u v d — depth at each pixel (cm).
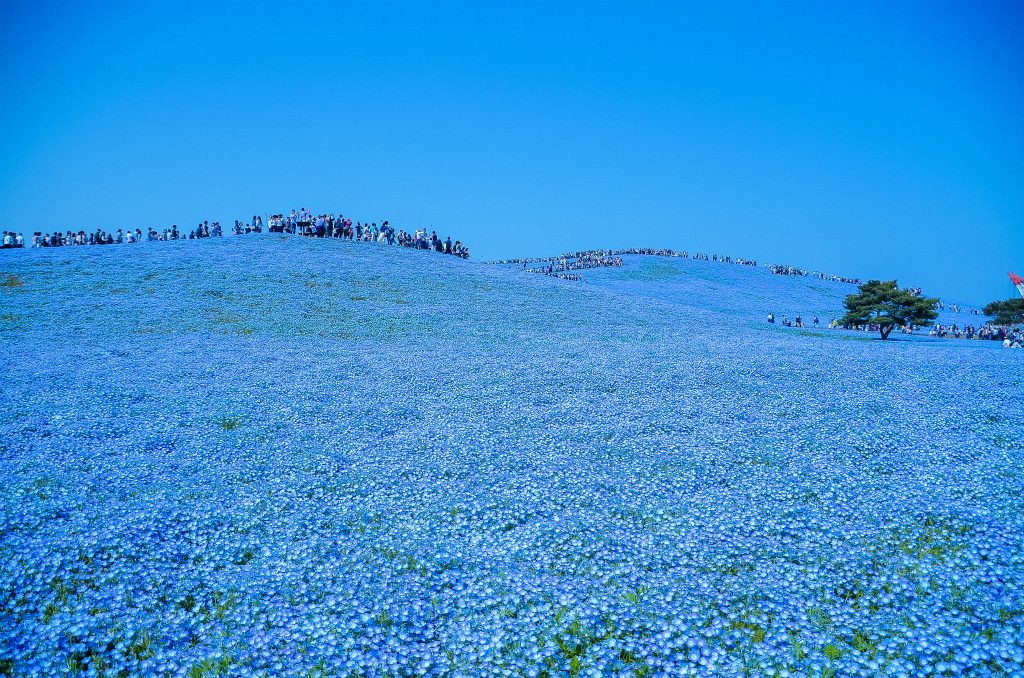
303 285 4222
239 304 3662
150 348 2691
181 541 1016
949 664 672
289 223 6128
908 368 2619
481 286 4853
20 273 3909
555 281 5594
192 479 1291
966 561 909
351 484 1286
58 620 775
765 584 876
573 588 871
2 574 879
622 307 4725
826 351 3141
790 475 1322
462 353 2886
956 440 1547
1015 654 674
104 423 1623
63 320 3081
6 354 2422
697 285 8344
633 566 935
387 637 755
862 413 1823
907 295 4638
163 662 711
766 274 9994
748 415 1808
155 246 5119
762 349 3169
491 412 1847
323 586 874
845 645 729
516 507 1160
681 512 1142
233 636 754
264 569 930
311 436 1599
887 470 1355
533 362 2675
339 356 2730
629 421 1739
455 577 910
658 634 754
